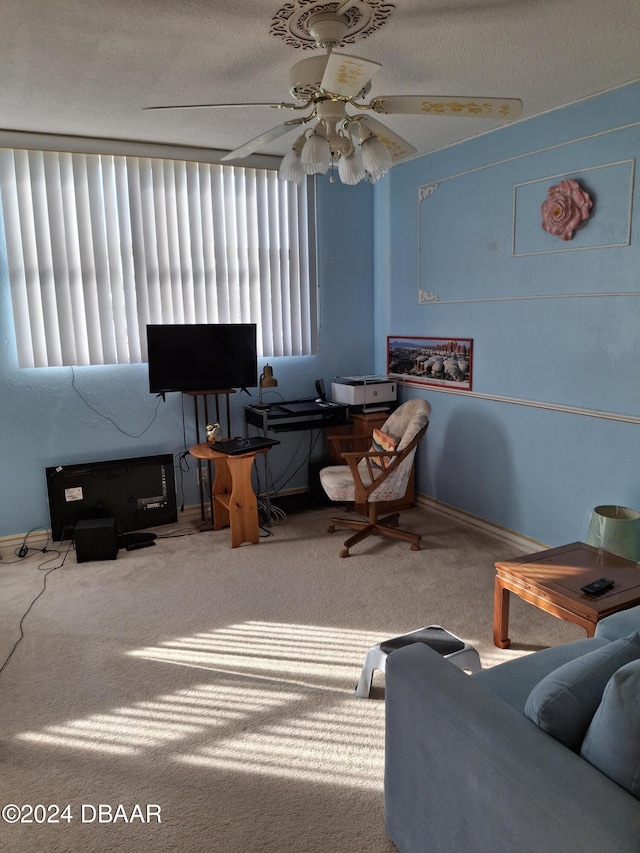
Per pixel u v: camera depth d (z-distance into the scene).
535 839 1.15
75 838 1.69
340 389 4.46
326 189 4.48
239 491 3.73
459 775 1.36
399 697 1.55
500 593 2.53
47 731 2.12
